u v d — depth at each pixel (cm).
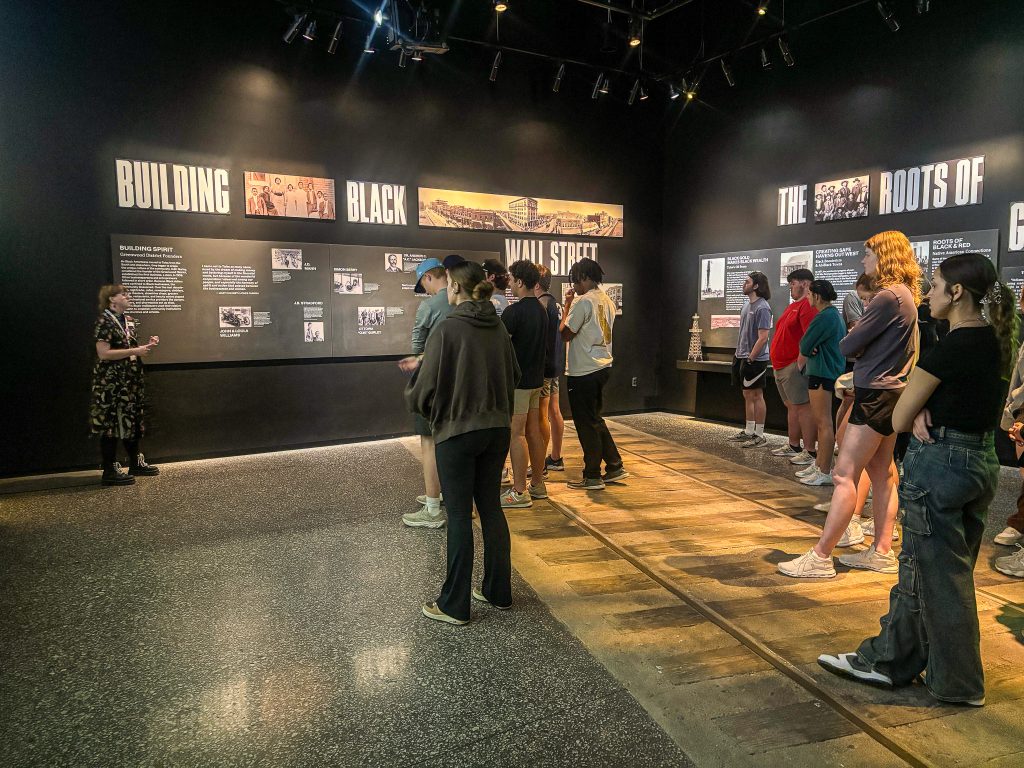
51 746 207
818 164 707
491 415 284
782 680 245
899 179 635
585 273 489
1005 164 558
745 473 553
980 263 218
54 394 566
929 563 227
